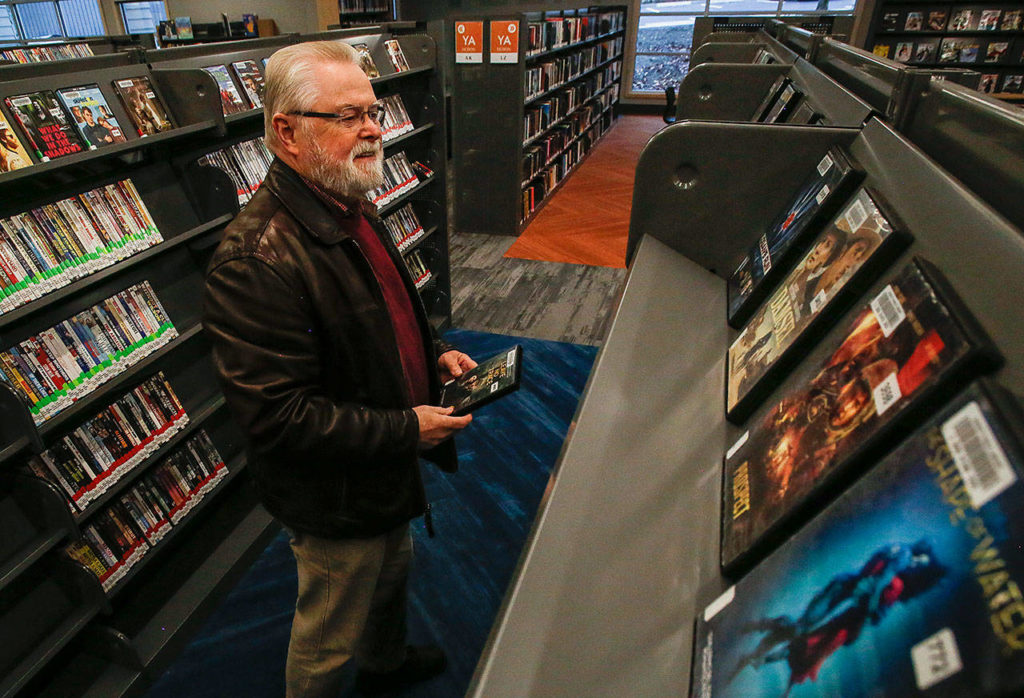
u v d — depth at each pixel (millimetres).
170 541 2119
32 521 1500
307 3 9992
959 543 388
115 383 1713
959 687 332
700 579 642
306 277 1045
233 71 2271
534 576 624
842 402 653
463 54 4961
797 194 1299
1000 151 784
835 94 1605
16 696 1624
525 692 520
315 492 1151
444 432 1185
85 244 1658
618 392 927
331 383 1155
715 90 2980
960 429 446
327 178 1061
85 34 11492
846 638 429
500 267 4770
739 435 853
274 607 1995
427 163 3406
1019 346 485
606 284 4480
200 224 2025
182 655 1831
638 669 548
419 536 2229
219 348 1010
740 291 1243
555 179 6766
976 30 7770
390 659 1588
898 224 803
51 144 1617
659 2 11008
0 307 1438
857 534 484
